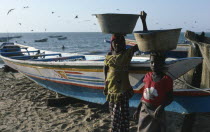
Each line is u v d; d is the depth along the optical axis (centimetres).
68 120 562
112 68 391
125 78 392
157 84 346
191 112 475
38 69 742
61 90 709
